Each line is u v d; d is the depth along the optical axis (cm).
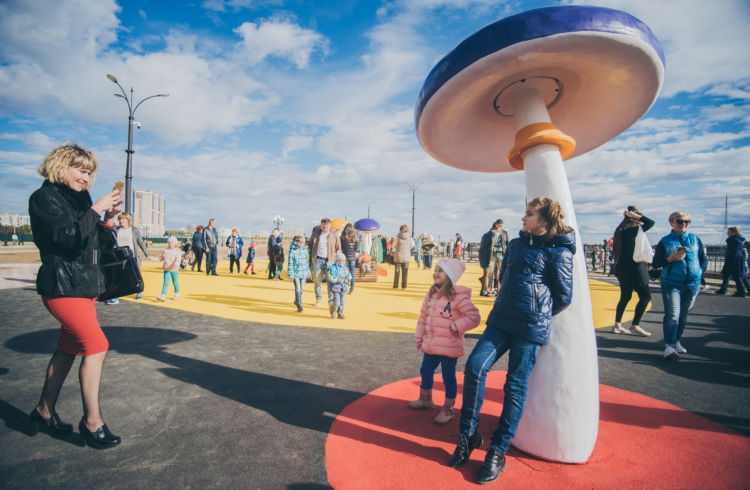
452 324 274
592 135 353
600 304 898
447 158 370
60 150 236
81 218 226
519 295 222
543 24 210
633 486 208
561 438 231
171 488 204
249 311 720
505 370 411
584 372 235
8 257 2203
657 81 253
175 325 586
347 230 999
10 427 267
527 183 267
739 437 262
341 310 670
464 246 3347
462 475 218
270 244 1371
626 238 561
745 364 429
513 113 317
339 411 300
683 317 455
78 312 234
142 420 281
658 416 294
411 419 288
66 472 216
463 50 228
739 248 1013
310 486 207
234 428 271
